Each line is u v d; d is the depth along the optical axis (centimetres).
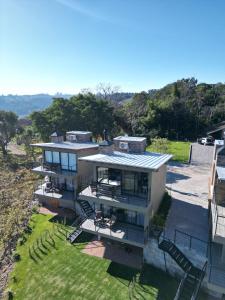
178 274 1884
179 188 3055
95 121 5450
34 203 3331
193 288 1688
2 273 2227
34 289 1936
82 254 2252
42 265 2178
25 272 2139
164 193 2683
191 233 2061
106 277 1967
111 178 2312
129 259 2142
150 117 7000
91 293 1833
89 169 3159
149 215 2112
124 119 6756
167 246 1922
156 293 1773
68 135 3547
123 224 2267
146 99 8256
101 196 2205
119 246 2308
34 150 5856
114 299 1766
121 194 2234
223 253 1683
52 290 1898
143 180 2178
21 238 2633
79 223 2717
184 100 7781
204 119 7306
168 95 8631
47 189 3128
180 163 4228
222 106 7644
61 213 3012
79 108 5544
